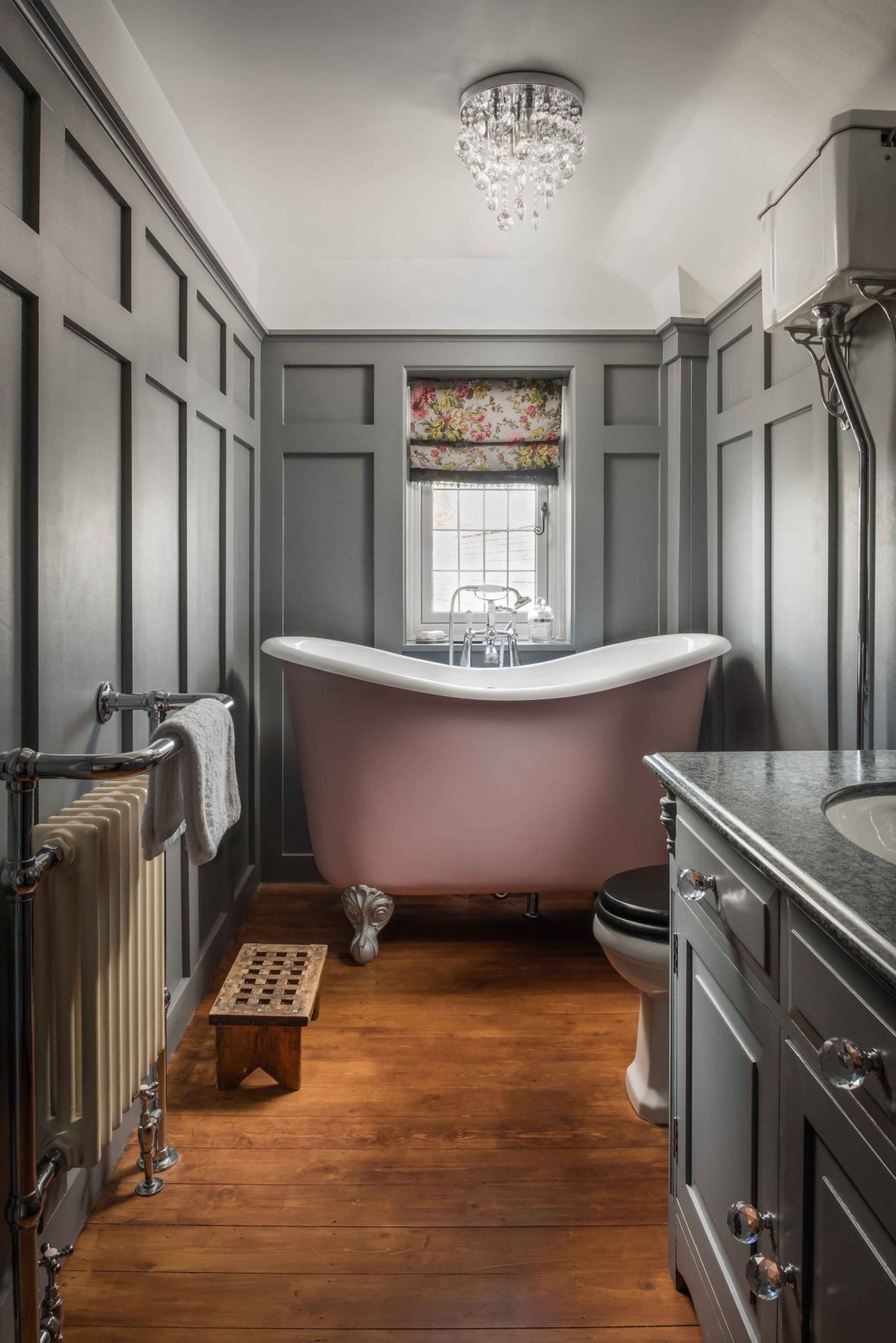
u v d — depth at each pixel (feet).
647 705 8.37
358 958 8.36
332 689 8.21
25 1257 3.65
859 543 5.90
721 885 3.55
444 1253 4.62
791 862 2.77
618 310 10.43
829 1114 2.50
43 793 4.39
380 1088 6.21
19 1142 3.64
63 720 4.67
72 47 4.61
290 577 10.54
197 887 7.57
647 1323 4.17
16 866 3.62
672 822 4.46
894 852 3.74
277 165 8.05
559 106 6.73
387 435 10.43
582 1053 6.70
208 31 6.09
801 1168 2.71
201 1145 5.56
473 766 8.33
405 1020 7.25
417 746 8.28
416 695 8.17
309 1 5.76
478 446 11.08
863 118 5.14
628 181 8.29
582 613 10.61
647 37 6.14
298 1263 4.54
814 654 7.50
